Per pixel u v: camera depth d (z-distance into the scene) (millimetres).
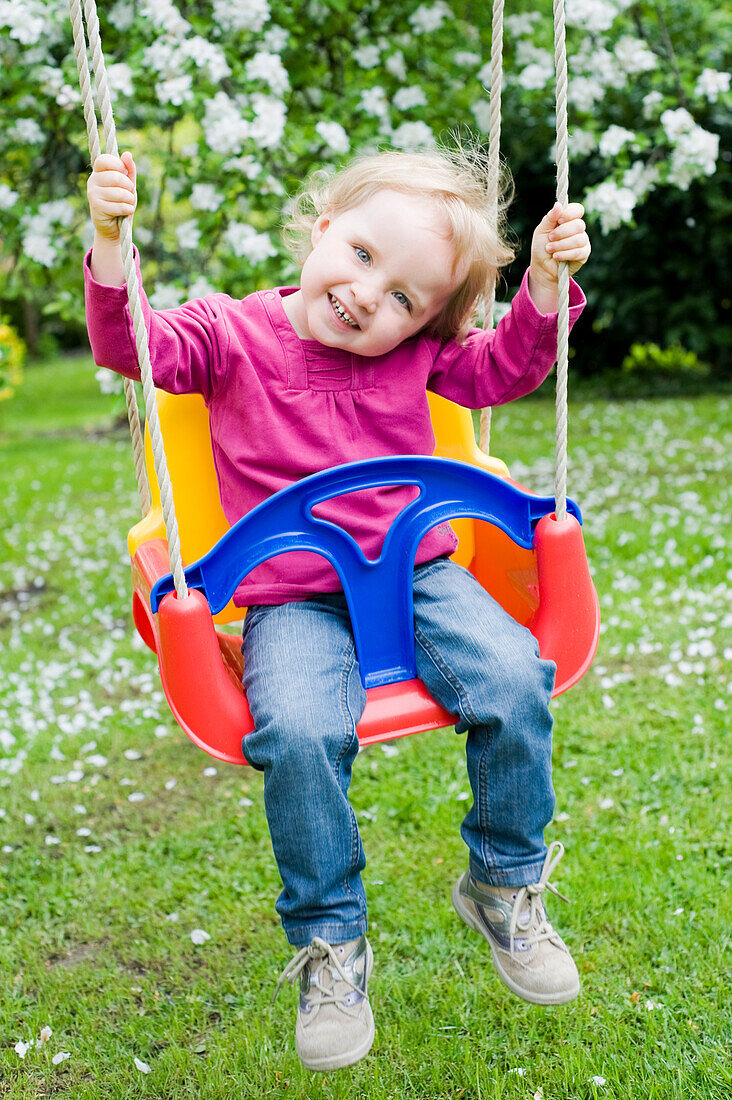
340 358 1850
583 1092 1835
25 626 4414
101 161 1525
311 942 1557
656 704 3225
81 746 3299
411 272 1713
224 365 1816
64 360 19438
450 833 2668
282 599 1758
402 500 1878
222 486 1936
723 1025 1972
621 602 4012
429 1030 2014
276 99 3938
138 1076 1967
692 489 5613
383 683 1750
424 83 5090
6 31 3873
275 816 1541
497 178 2031
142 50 3828
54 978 2271
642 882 2391
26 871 2676
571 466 6453
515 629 1727
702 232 9078
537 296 1831
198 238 3994
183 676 1582
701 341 9477
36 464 8438
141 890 2578
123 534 5859
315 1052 1533
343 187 1794
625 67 4695
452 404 2115
